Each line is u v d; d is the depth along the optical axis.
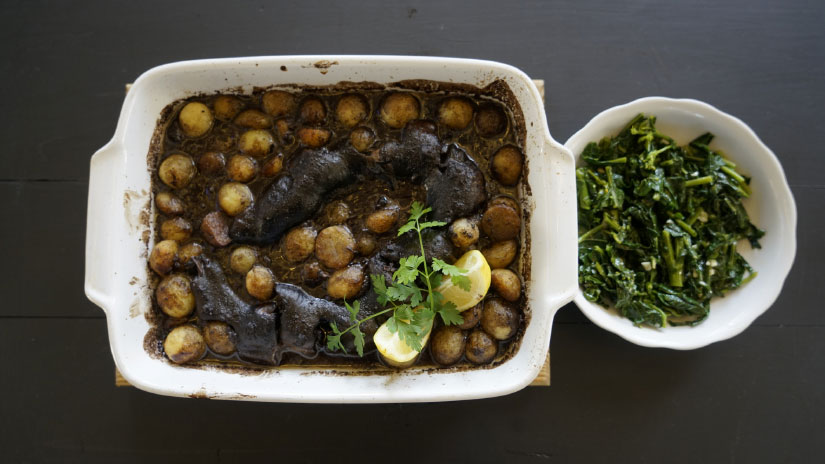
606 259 0.68
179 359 0.64
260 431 0.71
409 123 0.65
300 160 0.64
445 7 0.73
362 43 0.73
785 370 0.72
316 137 0.64
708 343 0.66
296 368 0.64
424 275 0.60
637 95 0.73
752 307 0.67
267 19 0.73
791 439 0.71
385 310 0.61
